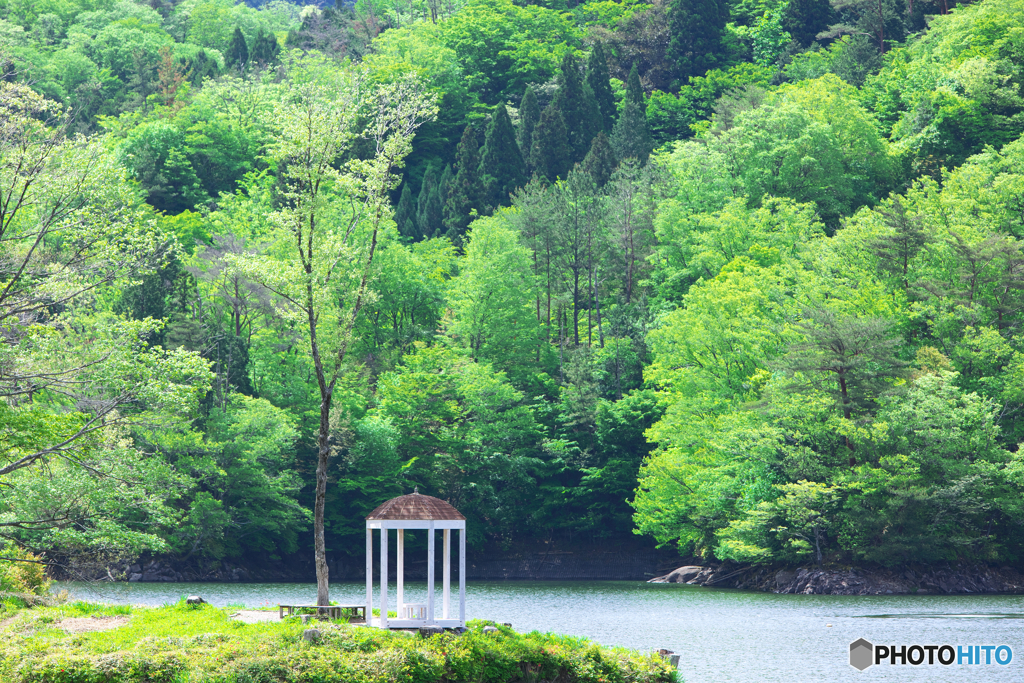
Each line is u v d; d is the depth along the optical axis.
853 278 77.25
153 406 33.59
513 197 115.44
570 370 87.06
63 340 32.38
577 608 52.28
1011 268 69.94
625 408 81.75
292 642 23.69
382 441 77.88
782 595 60.12
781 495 65.00
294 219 35.12
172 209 118.88
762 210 96.69
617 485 81.38
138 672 21.78
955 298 69.69
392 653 23.25
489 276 94.00
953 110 108.12
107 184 33.72
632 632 41.09
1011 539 63.66
